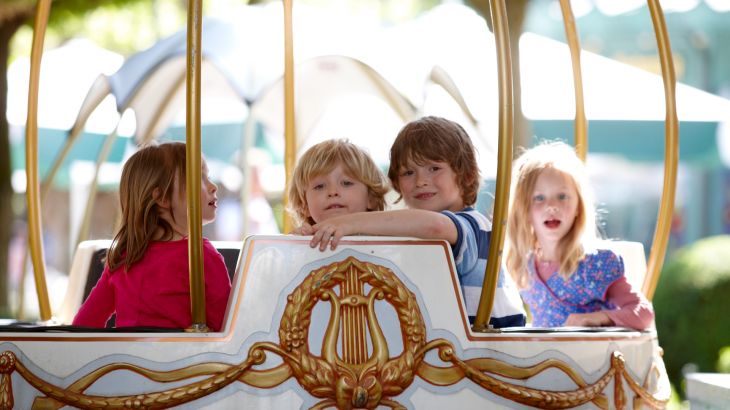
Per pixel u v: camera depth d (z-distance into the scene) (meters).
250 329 4.19
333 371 4.18
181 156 5.21
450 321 4.37
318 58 12.20
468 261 4.84
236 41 12.42
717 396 6.04
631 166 22.30
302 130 13.03
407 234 4.54
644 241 25.73
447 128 5.38
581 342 4.66
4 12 16.20
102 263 7.25
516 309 5.35
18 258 23.69
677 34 26.20
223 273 5.02
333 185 5.09
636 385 4.82
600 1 25.05
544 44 15.12
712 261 14.53
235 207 19.59
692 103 18.50
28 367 4.12
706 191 26.97
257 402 4.14
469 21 13.88
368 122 14.15
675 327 14.44
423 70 12.36
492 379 4.38
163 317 4.86
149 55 13.07
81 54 18.77
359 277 4.30
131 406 4.07
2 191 16.80
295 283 4.26
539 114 14.70
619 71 16.50
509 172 4.41
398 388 4.23
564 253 5.91
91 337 4.14
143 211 5.05
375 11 22.66
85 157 17.55
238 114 16.47
